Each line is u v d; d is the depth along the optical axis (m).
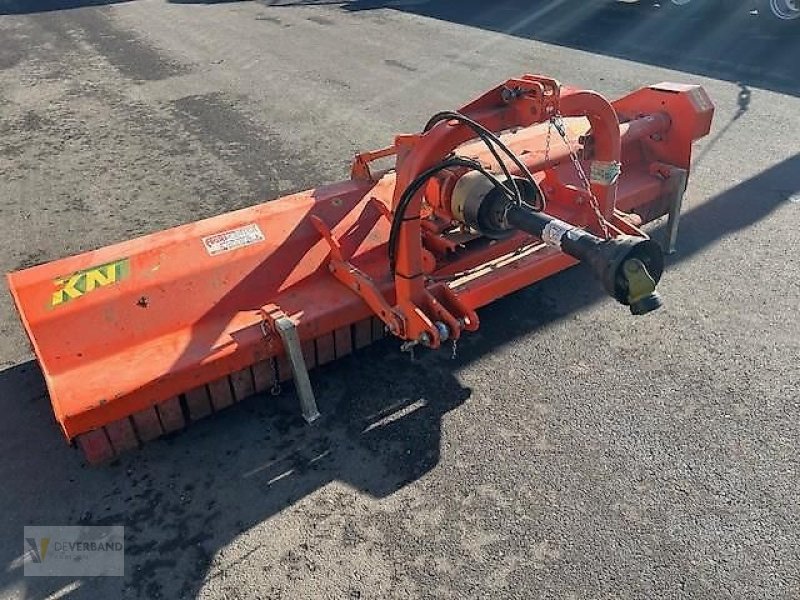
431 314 3.14
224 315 3.22
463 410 3.31
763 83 7.46
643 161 4.49
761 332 3.77
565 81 7.75
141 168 6.08
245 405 3.37
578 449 3.08
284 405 3.37
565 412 3.28
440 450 3.10
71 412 2.68
